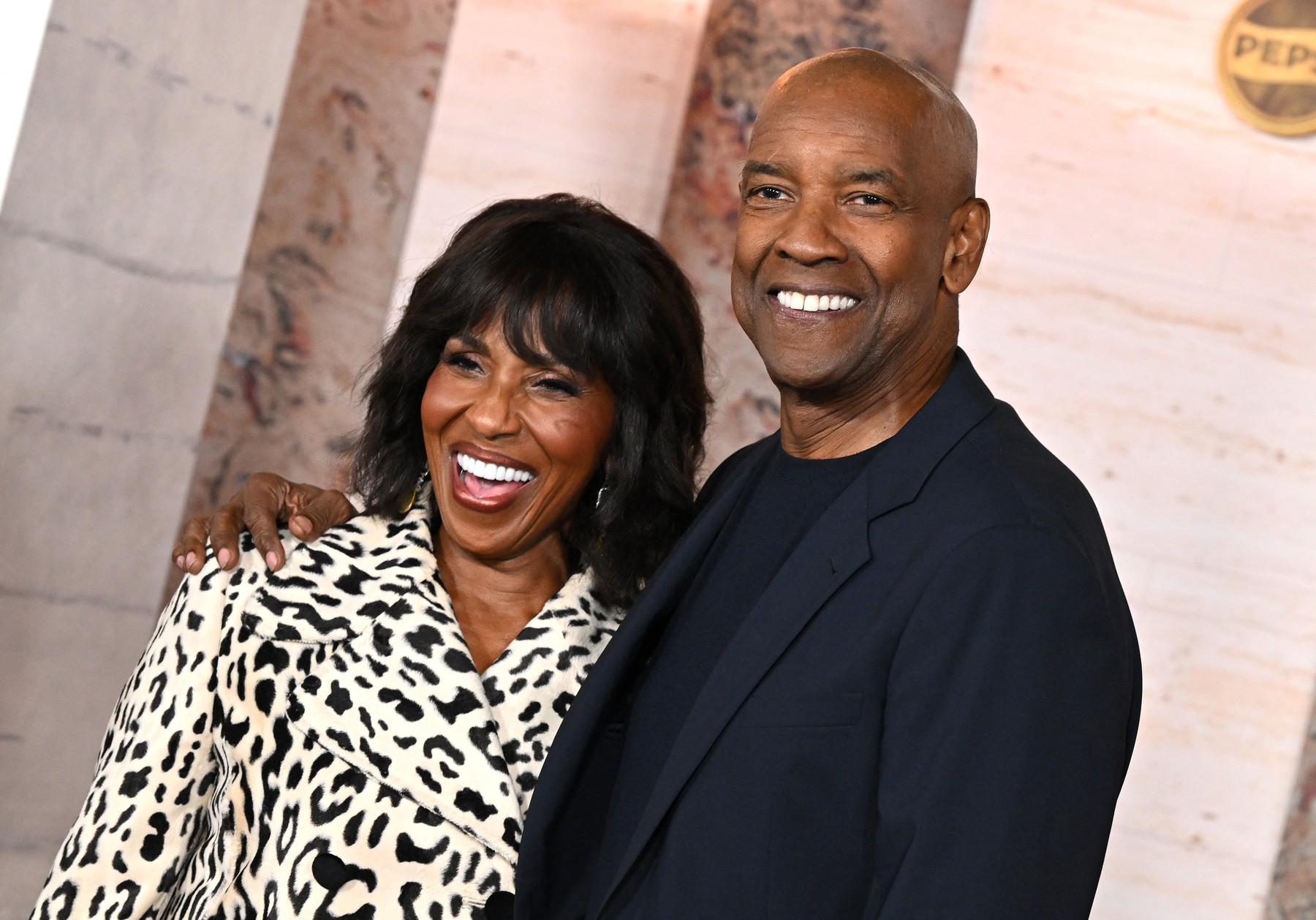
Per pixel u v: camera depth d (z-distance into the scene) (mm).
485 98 4465
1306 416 4188
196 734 1857
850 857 1583
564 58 4457
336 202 4336
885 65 1754
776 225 1756
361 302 4418
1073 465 4262
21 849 3076
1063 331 4281
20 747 3059
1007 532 1555
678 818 1650
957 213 1791
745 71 4242
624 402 2104
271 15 3301
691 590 1954
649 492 2148
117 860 1828
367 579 1973
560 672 2008
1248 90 4246
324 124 4285
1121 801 4105
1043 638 1493
